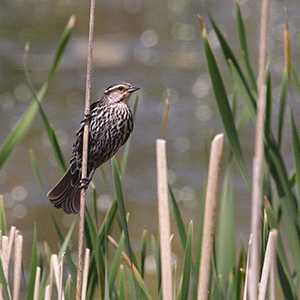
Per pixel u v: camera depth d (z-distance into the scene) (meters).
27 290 8.22
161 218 6.96
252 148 20.17
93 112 9.43
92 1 7.85
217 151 6.63
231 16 29.30
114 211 8.41
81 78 24.58
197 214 17.31
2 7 30.30
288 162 19.23
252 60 25.09
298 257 8.55
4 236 8.19
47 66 25.28
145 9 30.31
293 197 8.60
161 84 24.12
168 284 7.06
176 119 21.91
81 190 7.95
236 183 18.55
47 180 19.05
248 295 7.25
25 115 9.04
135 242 16.00
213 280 8.33
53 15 29.56
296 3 30.00
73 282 8.57
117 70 25.31
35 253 8.18
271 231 7.28
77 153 9.12
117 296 8.39
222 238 8.83
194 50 26.78
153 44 27.38
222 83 8.26
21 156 20.16
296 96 21.83
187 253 7.72
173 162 19.77
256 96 8.66
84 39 27.61
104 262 8.34
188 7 30.47
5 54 25.97
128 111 9.61
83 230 7.86
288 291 8.47
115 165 7.97
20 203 18.03
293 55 25.20
